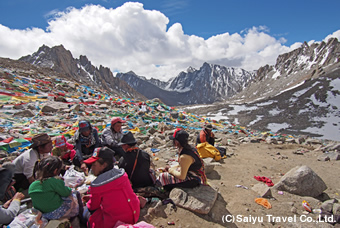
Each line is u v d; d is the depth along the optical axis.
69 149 6.74
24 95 16.67
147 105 23.03
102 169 3.74
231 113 162.62
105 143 6.73
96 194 3.57
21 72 26.45
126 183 3.71
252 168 7.51
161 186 5.14
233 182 6.21
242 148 10.85
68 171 5.35
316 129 113.56
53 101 15.98
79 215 3.97
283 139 13.77
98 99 22.33
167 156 8.25
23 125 10.44
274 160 8.68
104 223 3.52
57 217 3.62
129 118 15.44
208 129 8.21
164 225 4.04
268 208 4.79
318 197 5.50
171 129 13.43
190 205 4.44
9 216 3.70
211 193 4.79
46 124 10.93
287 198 5.32
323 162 8.48
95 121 12.83
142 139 10.30
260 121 136.00
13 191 4.56
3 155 6.77
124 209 3.59
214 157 7.93
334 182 6.48
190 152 4.81
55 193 3.61
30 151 4.88
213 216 4.35
